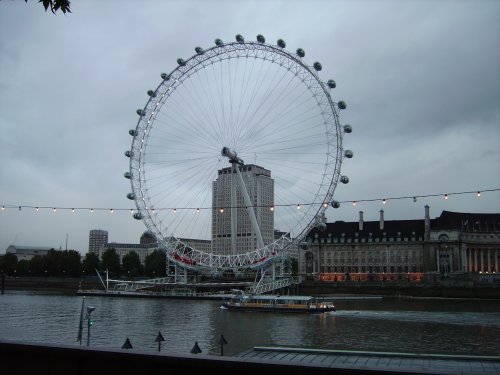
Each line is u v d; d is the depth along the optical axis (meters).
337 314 110.88
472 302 149.25
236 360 10.84
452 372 9.52
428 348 66.56
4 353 12.62
